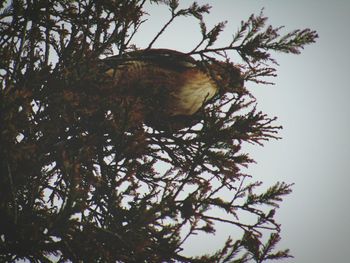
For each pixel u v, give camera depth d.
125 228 11.65
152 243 11.88
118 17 12.50
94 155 12.10
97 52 12.64
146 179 13.70
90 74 12.20
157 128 14.41
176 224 12.65
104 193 12.04
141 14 13.10
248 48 12.30
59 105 11.73
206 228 12.04
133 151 11.80
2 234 10.55
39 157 11.50
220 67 13.21
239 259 11.73
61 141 11.70
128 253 11.38
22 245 10.34
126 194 12.95
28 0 11.69
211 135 12.74
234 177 12.42
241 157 12.48
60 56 12.38
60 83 11.96
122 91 12.73
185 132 13.20
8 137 10.46
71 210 10.09
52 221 10.39
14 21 11.70
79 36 13.04
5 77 11.41
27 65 12.28
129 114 11.77
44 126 11.66
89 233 10.55
